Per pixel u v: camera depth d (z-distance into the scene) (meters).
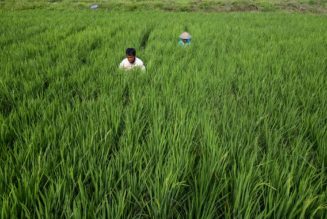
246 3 21.58
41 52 5.88
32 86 3.78
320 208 1.69
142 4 20.52
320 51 6.30
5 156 2.21
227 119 2.96
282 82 4.27
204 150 2.32
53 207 1.71
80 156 2.21
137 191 1.90
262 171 2.07
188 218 1.71
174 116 3.04
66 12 15.31
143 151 2.30
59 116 2.95
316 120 2.88
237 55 5.89
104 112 2.98
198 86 3.99
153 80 4.24
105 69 4.81
